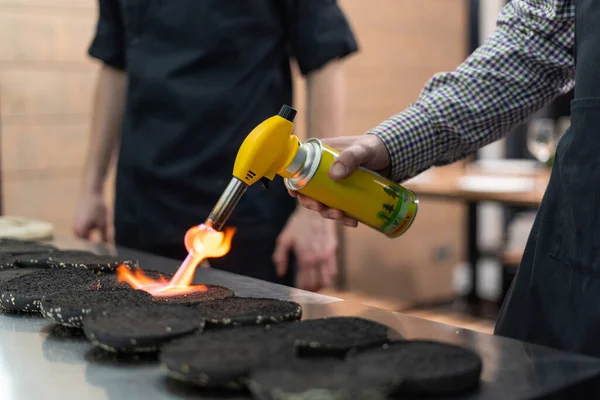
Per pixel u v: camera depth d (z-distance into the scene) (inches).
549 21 39.4
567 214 34.6
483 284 155.9
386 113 138.9
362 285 137.0
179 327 28.6
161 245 61.3
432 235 148.2
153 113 60.4
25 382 26.1
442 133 42.2
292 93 64.4
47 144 98.6
